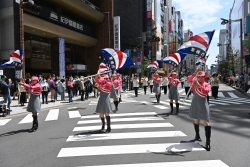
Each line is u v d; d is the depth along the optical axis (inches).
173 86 414.6
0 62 801.6
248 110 458.9
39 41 1080.2
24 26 868.6
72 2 1066.1
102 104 284.2
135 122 345.1
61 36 1059.9
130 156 202.7
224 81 1968.5
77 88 821.9
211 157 197.3
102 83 285.0
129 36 1731.1
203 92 221.5
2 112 439.2
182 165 180.5
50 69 1159.0
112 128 309.6
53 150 225.5
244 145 230.1
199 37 292.5
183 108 484.1
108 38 1358.3
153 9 2271.2
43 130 315.3
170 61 526.9
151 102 600.7
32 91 308.8
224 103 575.2
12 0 778.8
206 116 219.5
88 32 1282.0
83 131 298.8
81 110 494.6
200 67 239.3
